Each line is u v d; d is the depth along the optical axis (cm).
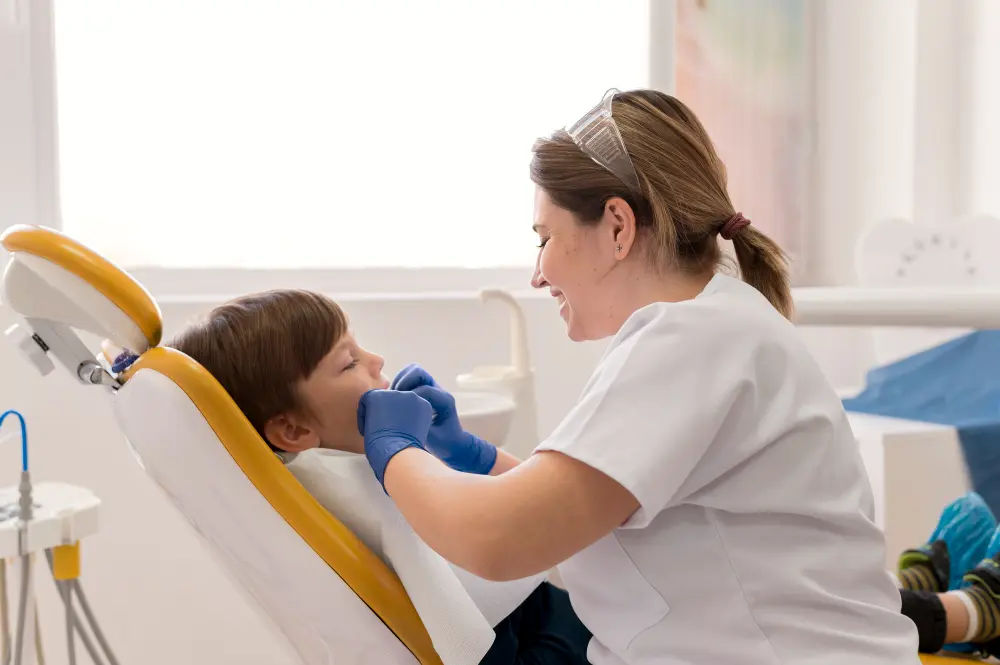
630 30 247
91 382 86
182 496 84
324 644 91
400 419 91
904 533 198
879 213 278
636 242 93
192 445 81
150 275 201
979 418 212
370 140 222
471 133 232
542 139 97
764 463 86
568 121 240
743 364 84
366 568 87
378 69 222
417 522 83
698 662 87
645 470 78
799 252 269
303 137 216
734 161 259
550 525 78
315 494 93
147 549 183
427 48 226
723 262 100
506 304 195
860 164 279
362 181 222
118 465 179
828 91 274
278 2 212
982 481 200
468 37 230
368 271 221
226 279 207
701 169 94
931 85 268
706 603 87
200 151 207
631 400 81
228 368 94
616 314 96
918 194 267
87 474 177
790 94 263
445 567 96
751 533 87
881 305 161
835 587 89
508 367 183
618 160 91
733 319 86
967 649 156
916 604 146
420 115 227
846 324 165
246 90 210
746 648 86
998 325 156
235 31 208
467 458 112
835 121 275
